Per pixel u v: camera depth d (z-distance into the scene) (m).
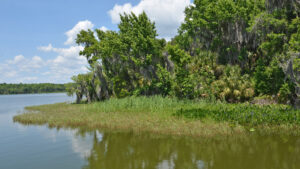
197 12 33.47
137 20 32.06
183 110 17.73
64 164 7.83
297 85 16.16
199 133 11.14
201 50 32.69
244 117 13.24
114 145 10.11
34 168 7.59
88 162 7.91
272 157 7.62
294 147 8.70
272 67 20.66
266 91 21.59
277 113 13.68
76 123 16.23
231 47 28.95
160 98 24.47
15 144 11.21
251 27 24.41
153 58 31.78
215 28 31.55
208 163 7.28
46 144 10.98
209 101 23.48
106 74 37.75
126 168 7.12
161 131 12.25
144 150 9.09
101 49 35.44
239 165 6.98
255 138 10.28
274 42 21.17
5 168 7.67
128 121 15.19
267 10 21.25
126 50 33.25
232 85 23.56
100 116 18.02
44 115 21.30
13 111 31.78
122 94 33.66
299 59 15.52
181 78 26.89
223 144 9.46
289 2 19.05
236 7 28.06
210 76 26.12
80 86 43.06
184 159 7.76
